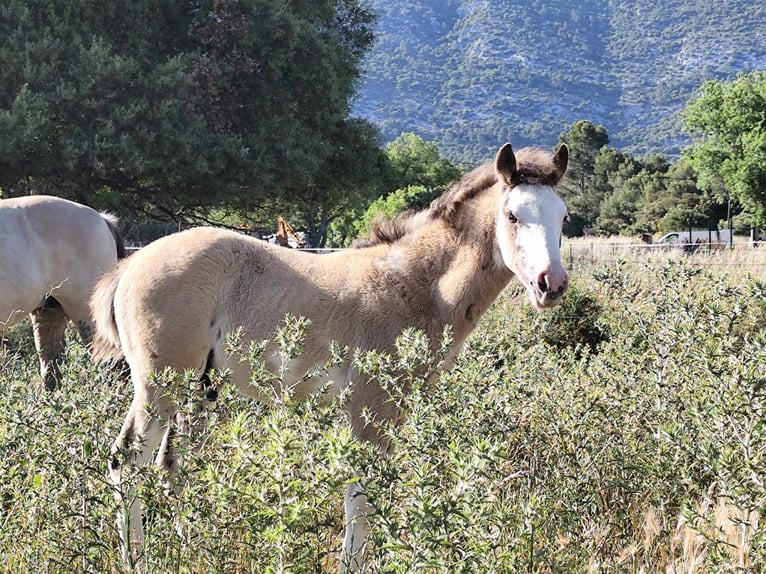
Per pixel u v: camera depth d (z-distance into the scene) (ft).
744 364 15.49
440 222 18.37
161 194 75.87
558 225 17.03
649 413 17.72
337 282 17.99
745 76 151.02
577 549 15.24
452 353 17.88
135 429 17.76
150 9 75.05
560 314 32.12
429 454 13.01
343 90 87.71
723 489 13.79
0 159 65.62
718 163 154.30
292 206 93.76
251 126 79.20
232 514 12.96
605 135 321.32
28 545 14.20
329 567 14.96
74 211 29.66
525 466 16.76
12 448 14.66
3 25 67.77
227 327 18.06
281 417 13.38
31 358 28.53
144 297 17.90
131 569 12.73
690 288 21.31
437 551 11.12
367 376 17.16
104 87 68.95
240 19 76.95
